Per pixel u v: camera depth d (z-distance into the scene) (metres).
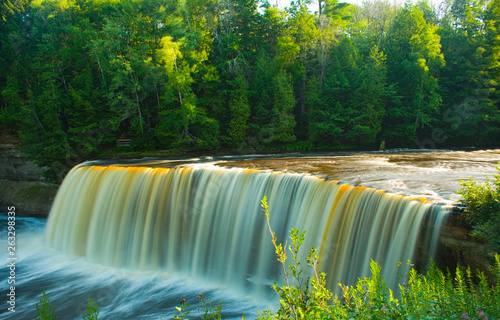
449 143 46.81
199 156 35.34
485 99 44.78
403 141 46.19
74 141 36.09
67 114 38.00
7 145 34.56
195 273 18.42
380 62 44.53
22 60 44.28
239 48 48.75
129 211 20.73
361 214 13.54
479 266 9.88
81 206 22.52
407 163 23.16
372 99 42.66
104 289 16.92
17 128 38.44
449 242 10.65
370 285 6.44
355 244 13.49
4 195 32.97
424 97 46.25
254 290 16.30
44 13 46.62
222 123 44.34
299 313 5.24
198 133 40.78
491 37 48.28
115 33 40.50
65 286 17.31
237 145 42.25
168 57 38.12
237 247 17.45
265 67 45.41
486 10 51.75
